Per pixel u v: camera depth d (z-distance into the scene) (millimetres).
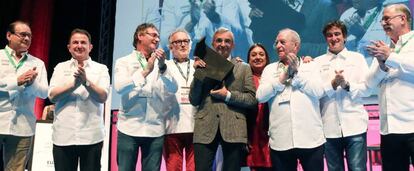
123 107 3203
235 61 3252
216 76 2982
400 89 2766
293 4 5391
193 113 3328
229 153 2969
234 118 2988
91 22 6762
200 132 2977
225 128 2949
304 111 2912
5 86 3094
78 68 2934
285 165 2973
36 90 3271
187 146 3342
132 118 3170
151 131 3164
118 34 5930
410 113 2734
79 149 3119
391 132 2760
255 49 3518
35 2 6449
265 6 5484
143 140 3176
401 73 2768
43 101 6125
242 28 5516
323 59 3352
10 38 3303
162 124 3236
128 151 3135
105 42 6117
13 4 6613
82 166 3131
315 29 5273
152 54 3176
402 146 2775
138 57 3268
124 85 3107
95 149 3119
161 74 3160
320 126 2955
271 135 3004
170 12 5789
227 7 5598
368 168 4598
